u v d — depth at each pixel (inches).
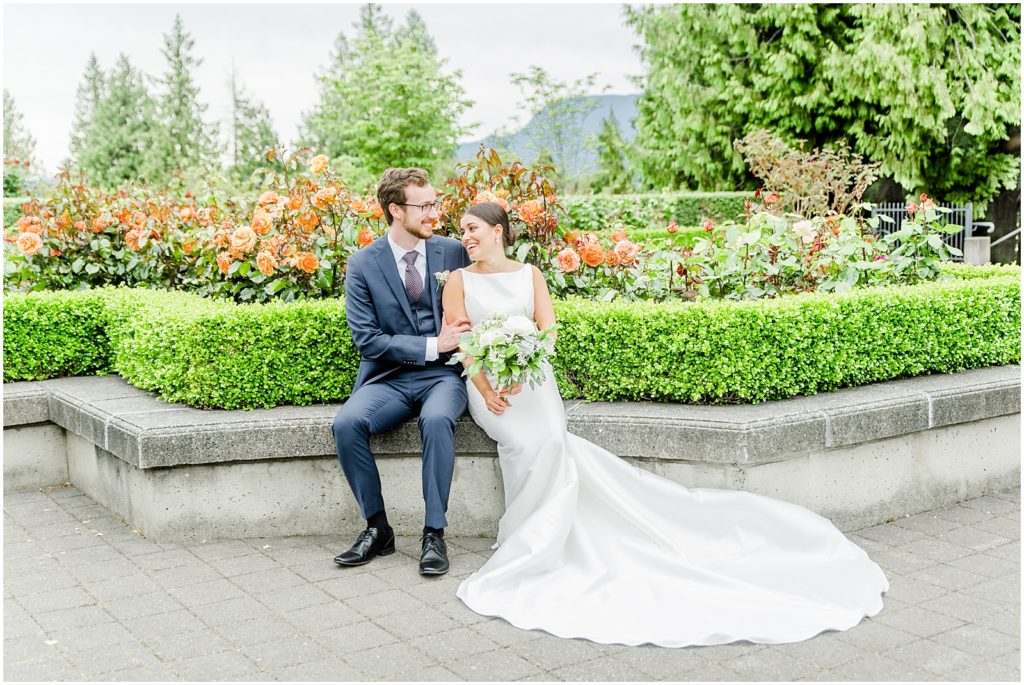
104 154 1708.9
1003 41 738.2
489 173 216.5
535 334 163.0
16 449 212.8
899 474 186.2
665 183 987.9
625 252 211.3
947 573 158.4
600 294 211.0
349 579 159.8
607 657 129.6
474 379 168.4
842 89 759.1
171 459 174.7
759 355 176.1
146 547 176.7
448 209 210.4
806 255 220.8
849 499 179.6
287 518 182.5
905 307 194.7
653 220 682.2
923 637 134.3
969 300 205.2
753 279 221.6
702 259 221.1
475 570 163.2
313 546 177.0
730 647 132.4
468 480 180.2
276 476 181.5
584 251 207.5
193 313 189.0
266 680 123.6
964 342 205.8
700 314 176.7
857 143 753.6
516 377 161.0
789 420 167.3
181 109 1747.0
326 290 222.8
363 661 129.0
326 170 231.6
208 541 180.1
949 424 190.1
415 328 176.7
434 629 139.3
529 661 128.7
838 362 185.0
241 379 186.9
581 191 1011.9
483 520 180.7
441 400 168.4
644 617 141.0
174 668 127.3
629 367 181.9
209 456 176.2
